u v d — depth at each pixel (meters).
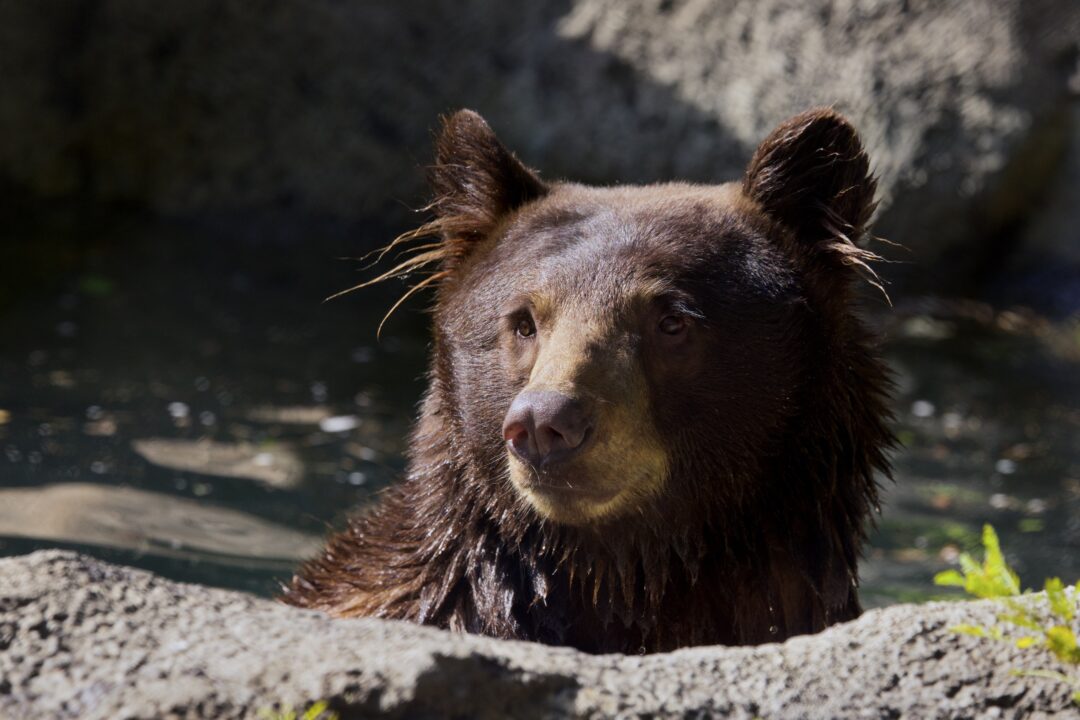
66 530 10.53
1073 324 19.27
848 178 7.71
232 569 10.11
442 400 7.77
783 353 7.29
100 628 4.71
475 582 7.49
